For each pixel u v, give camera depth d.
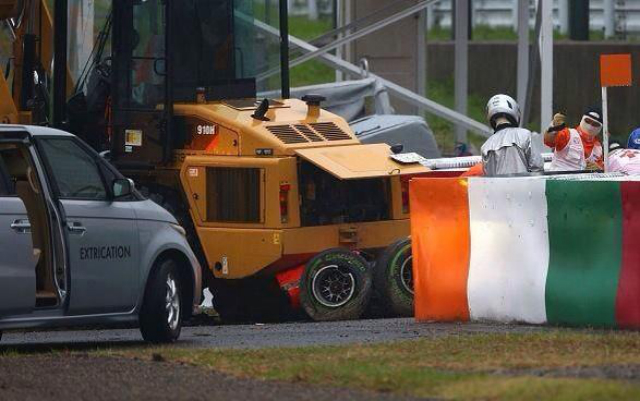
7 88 59.12
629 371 33.78
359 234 55.72
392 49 102.00
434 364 35.81
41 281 42.53
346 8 101.19
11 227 40.59
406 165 55.94
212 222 55.84
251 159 54.94
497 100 53.91
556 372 33.81
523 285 44.47
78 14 64.50
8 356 40.19
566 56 111.44
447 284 46.50
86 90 59.50
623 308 41.91
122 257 43.69
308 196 55.31
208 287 58.12
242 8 59.19
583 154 57.38
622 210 42.16
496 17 146.62
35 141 42.22
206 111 56.16
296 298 54.19
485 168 53.47
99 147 59.56
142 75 57.00
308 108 57.47
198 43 57.28
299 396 32.28
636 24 120.69
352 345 40.53
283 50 60.94
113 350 41.91
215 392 33.12
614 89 108.00
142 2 56.75
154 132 56.75
